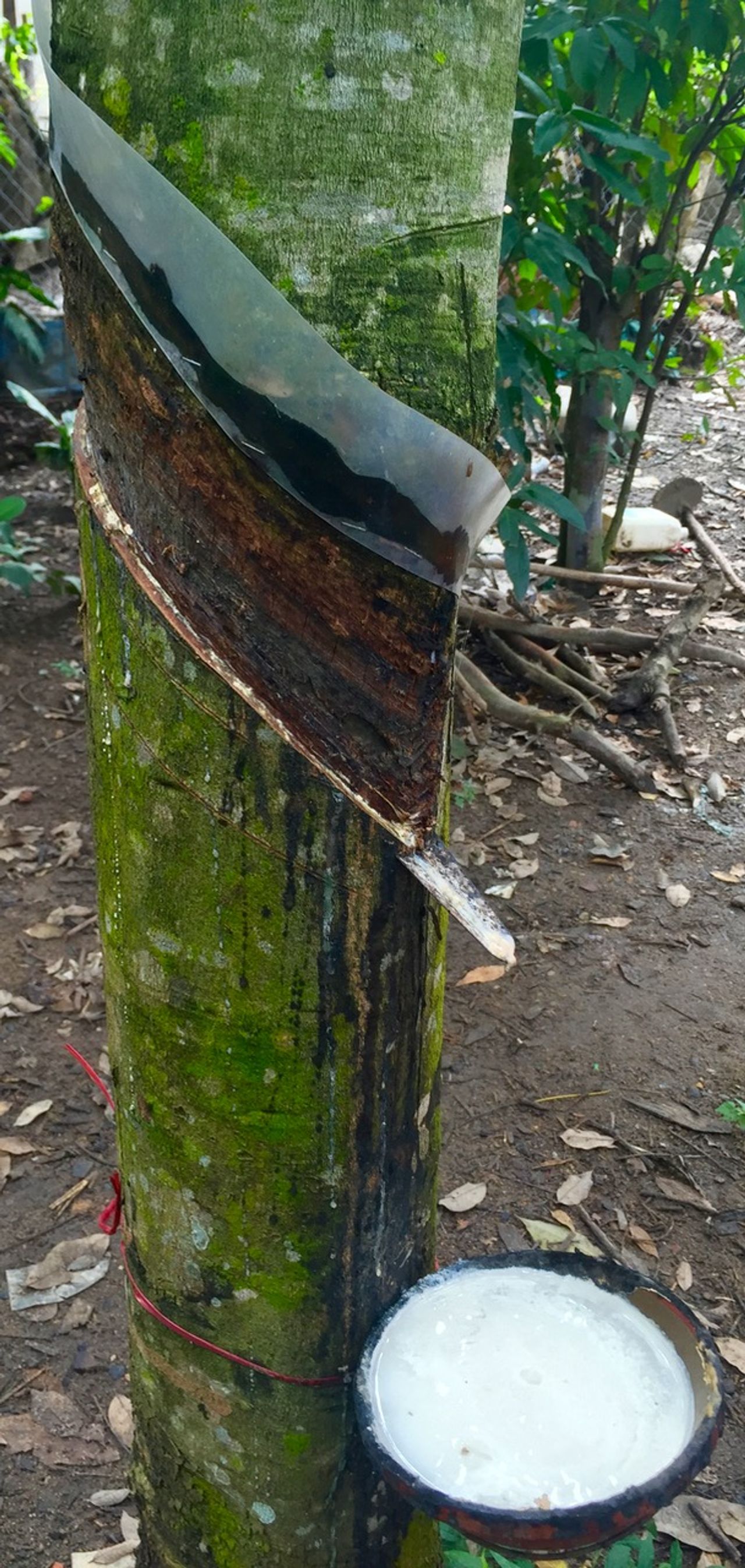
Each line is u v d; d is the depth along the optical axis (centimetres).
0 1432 210
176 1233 129
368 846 110
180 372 92
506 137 102
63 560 571
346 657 101
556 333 409
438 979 127
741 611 504
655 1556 190
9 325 593
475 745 419
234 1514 140
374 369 95
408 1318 129
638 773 393
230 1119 121
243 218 90
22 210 706
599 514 513
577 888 352
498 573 516
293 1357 129
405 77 90
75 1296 237
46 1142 274
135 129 91
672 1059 292
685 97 409
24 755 427
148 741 111
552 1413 118
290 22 86
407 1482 108
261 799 108
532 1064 291
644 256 453
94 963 329
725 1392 116
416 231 94
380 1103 122
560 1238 245
